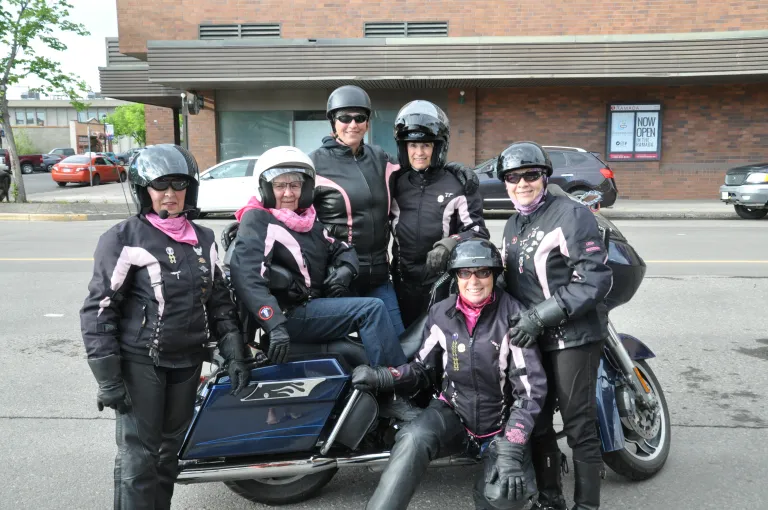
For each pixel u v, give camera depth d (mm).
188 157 2768
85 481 3768
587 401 3053
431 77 18250
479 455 3180
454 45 18094
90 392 5133
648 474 3670
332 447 3291
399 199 3855
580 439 3076
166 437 2900
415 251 3844
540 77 18125
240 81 18547
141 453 2744
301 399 3162
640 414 3738
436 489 3650
